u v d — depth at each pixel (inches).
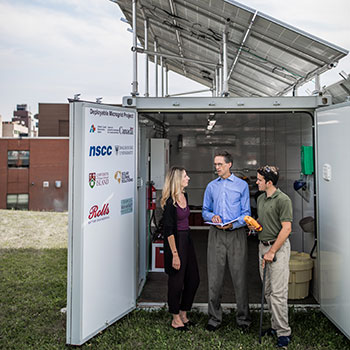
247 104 149.9
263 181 124.7
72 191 123.6
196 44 221.9
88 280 126.0
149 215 210.1
